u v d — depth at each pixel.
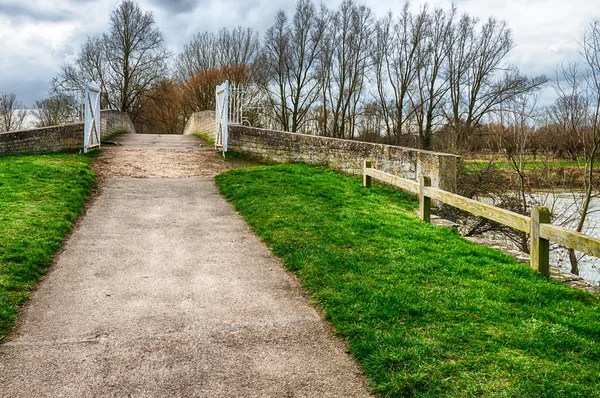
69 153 14.60
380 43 38.91
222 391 3.35
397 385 3.31
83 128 15.36
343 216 8.30
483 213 6.70
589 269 14.16
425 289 5.07
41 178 10.27
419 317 4.37
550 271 6.08
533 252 5.81
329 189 10.60
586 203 12.98
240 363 3.73
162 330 4.29
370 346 3.84
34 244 6.34
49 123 48.72
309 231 7.36
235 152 16.11
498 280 5.41
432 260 6.04
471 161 15.81
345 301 4.75
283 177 11.64
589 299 5.00
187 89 46.72
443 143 27.25
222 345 4.02
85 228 7.71
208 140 23.36
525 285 5.22
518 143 15.21
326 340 4.12
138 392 3.32
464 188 13.53
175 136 26.97
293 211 8.52
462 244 6.96
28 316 4.54
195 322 4.46
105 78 42.94
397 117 38.62
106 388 3.36
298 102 39.66
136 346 3.98
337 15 39.28
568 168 15.36
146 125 56.72
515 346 3.85
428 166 10.70
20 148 14.07
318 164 13.79
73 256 6.36
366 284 5.18
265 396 3.29
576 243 5.04
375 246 6.64
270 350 3.94
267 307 4.83
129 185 11.16
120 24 41.28
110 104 42.75
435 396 3.21
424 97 37.31
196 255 6.54
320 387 3.41
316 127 42.69
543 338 3.95
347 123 42.34
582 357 3.69
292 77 39.53
